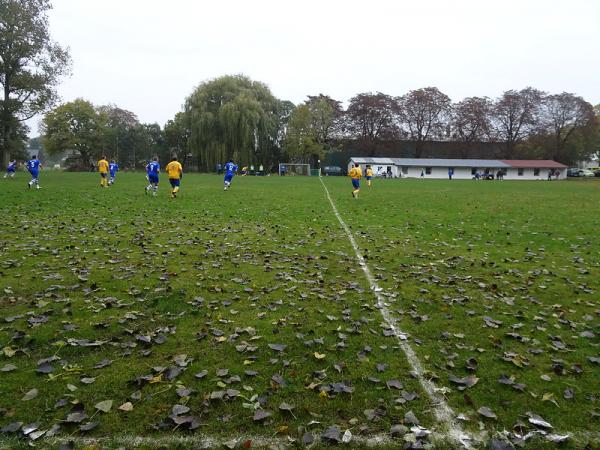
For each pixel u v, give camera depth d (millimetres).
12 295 5438
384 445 2875
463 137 90250
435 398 3402
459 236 10742
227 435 2945
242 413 3170
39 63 44219
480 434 3002
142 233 9914
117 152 90688
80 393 3363
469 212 16047
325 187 30922
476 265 7672
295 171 73125
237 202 17719
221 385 3482
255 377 3656
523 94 85000
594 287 6426
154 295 5551
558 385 3635
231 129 58531
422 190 29625
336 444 2879
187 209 14797
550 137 84000
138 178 38156
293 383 3574
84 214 12836
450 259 8078
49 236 9227
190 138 60781
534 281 6695
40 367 3701
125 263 7125
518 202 20719
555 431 3045
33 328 4473
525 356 4152
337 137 86562
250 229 10961
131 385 3490
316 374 3705
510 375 3779
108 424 3016
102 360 3869
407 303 5512
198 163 63406
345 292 5879
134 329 4508
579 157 87562
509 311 5348
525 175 79125
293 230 10992
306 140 71125
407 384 3598
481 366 3934
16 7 40844
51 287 5723
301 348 4195
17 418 3039
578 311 5414
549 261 8109
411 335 4566
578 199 23047
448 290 6113
